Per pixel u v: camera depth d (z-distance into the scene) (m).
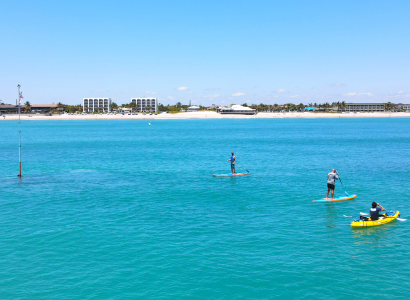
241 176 48.53
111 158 70.94
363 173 50.12
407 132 158.62
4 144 105.62
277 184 42.69
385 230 26.06
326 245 23.25
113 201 34.88
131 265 20.41
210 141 114.94
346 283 18.38
